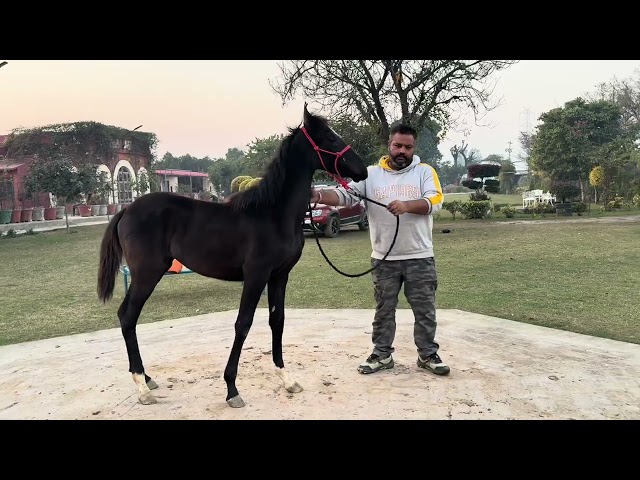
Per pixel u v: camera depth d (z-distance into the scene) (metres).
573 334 4.77
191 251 3.45
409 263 3.78
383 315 3.88
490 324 5.18
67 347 4.79
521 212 23.09
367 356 4.28
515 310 5.80
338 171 3.48
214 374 3.91
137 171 37.53
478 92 15.62
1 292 7.96
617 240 11.57
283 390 3.54
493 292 6.76
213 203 3.56
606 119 30.86
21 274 9.79
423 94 15.52
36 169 19.97
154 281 3.49
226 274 3.50
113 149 34.31
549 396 3.33
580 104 31.81
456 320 5.37
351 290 7.36
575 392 3.39
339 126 16.64
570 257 9.42
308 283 7.95
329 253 11.07
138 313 3.49
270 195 3.39
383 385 3.59
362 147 17.59
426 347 3.84
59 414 3.22
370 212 3.87
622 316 5.38
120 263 3.69
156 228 3.45
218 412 3.19
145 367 4.12
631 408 3.13
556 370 3.82
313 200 3.59
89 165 24.16
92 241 15.70
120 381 3.80
